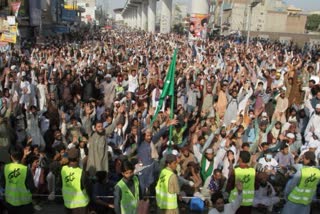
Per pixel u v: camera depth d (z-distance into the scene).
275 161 8.41
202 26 33.12
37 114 9.98
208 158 8.06
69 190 5.87
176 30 82.88
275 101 12.15
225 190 6.98
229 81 15.08
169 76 8.41
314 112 10.32
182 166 8.05
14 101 10.86
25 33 38.09
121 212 5.63
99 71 16.81
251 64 17.67
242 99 12.00
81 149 8.41
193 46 25.81
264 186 7.52
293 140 9.41
